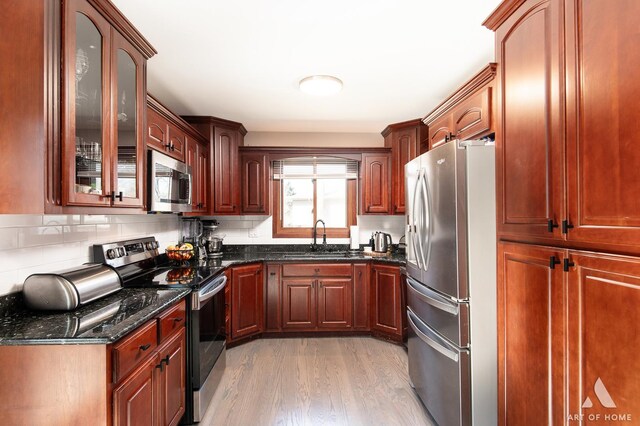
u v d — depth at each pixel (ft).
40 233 5.15
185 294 6.03
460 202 5.30
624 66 2.89
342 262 11.02
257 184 11.78
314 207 13.00
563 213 3.59
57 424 3.76
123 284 6.00
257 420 6.51
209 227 12.03
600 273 3.13
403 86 8.32
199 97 9.04
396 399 7.27
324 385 7.88
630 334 2.84
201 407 6.50
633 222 2.81
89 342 3.74
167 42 6.17
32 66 3.70
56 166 3.88
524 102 4.27
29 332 3.90
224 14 5.32
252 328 10.58
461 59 6.90
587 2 3.28
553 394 3.76
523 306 4.31
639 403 2.77
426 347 6.57
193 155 9.45
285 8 5.17
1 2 3.69
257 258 10.88
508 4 4.51
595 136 3.18
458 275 5.31
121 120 5.24
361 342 10.63
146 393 4.67
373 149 11.82
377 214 11.83
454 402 5.45
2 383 3.76
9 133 3.70
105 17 4.69
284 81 8.00
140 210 5.72
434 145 7.91
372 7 5.17
